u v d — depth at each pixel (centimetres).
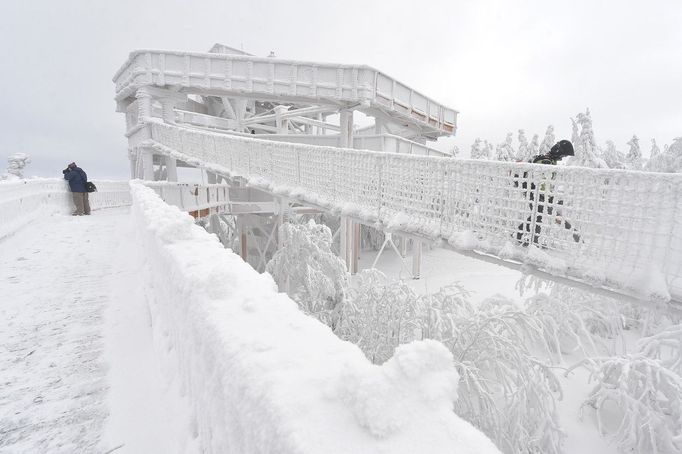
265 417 83
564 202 349
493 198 411
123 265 555
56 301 403
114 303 398
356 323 920
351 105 1573
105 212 1369
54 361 276
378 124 1978
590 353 763
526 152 2753
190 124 2225
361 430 73
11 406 222
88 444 191
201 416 148
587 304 828
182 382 191
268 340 112
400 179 536
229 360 106
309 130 3400
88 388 241
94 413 216
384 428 70
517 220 388
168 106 1689
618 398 502
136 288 448
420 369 80
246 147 1064
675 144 1593
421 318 729
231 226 2680
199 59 1471
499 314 648
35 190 962
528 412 550
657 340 489
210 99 2809
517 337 627
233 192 2144
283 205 1991
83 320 352
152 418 207
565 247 351
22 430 202
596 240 329
